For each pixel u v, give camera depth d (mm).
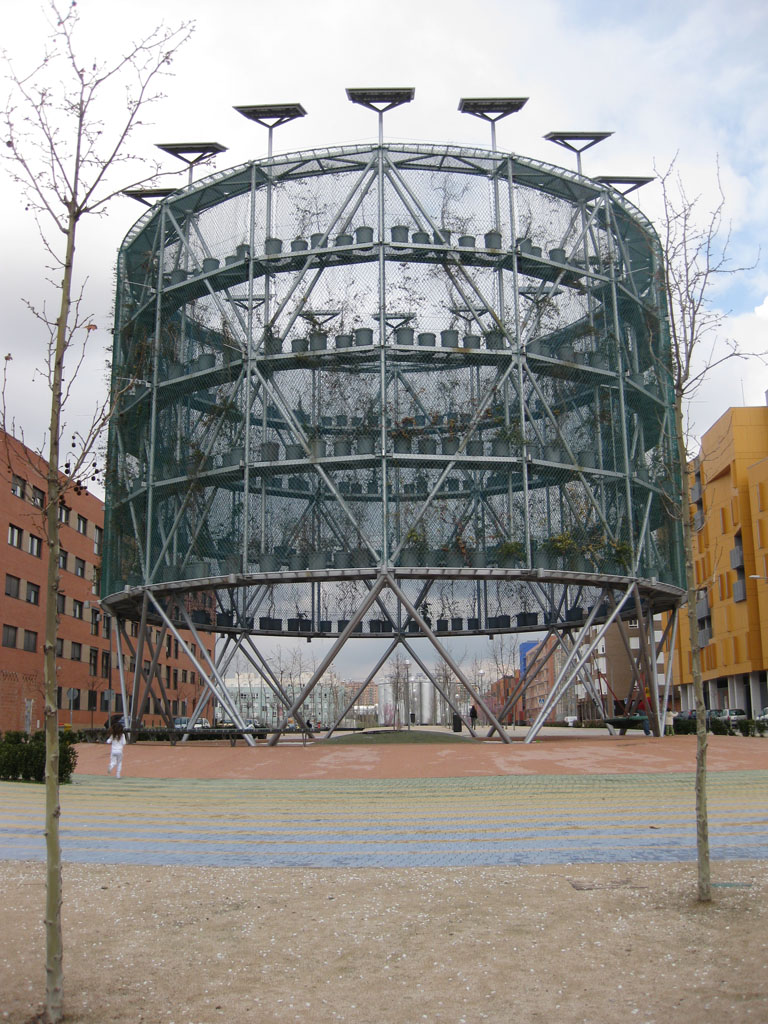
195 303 37344
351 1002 7031
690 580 10789
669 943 8242
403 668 101562
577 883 10680
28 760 24500
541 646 42094
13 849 13586
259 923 9211
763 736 44906
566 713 112812
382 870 11734
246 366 34844
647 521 36438
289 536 33531
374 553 32438
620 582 35250
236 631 41875
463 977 7523
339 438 33594
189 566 35156
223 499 34844
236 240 36969
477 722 91875
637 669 42344
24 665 64188
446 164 36156
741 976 7312
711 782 21875
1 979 7594
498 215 35875
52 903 6859
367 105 35781
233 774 26078
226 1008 6934
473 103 36000
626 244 39219
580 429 35750
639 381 37812
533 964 7805
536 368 35031
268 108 36000
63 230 8414
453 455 33156
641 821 15570
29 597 65688
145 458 37719
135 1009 6914
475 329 34906
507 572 32844
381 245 34438
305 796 20609
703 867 9648
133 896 10383
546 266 36125
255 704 130375
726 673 78375
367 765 26766
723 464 78750
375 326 34312
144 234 40344
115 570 38844
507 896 10125
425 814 17156
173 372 37125
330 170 36250
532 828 15062
